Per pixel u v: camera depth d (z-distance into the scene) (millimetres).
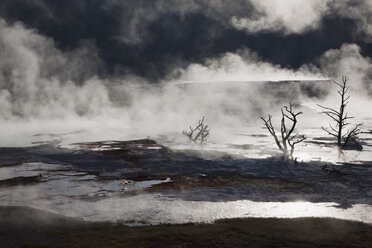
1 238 17656
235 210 22094
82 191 26828
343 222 19688
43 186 28375
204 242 16875
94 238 17516
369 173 32719
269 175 32375
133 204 23453
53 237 17719
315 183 29250
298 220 20031
